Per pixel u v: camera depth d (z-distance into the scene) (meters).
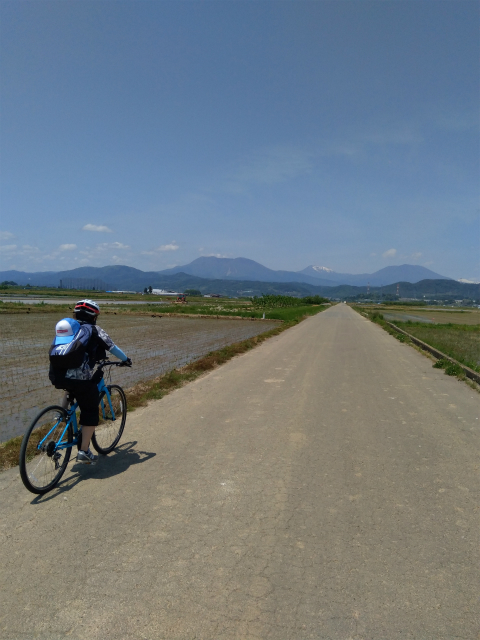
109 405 5.25
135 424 6.45
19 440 5.49
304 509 3.85
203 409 7.36
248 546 3.25
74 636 2.39
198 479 4.49
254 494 4.14
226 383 9.70
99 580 2.85
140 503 3.95
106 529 3.49
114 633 2.41
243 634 2.40
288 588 2.78
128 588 2.77
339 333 24.86
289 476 4.59
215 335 22.88
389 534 3.45
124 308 50.31
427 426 6.51
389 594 2.74
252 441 5.71
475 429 6.38
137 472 4.68
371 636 2.39
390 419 6.88
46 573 2.92
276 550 3.20
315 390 9.02
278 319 41.16
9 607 2.61
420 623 2.49
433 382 10.12
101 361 4.97
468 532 3.50
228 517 3.69
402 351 16.50
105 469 4.77
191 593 2.73
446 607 2.63
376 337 22.72
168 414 7.02
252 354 14.91
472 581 2.88
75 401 4.73
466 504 3.99
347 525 3.58
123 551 3.18
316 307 80.69
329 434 6.05
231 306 70.75
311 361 13.28
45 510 3.81
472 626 2.47
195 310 48.31
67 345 4.29
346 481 4.47
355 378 10.47
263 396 8.41
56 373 4.39
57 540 3.33
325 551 3.20
